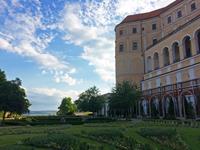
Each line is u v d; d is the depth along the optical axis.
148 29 71.00
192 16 56.84
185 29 45.16
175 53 50.25
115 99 47.25
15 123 36.34
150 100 49.62
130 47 71.94
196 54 41.16
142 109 53.25
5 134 18.00
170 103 42.16
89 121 39.97
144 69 66.06
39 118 48.25
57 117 50.53
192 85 37.47
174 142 14.55
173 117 39.16
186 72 42.97
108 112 61.78
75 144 12.94
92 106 55.16
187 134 16.34
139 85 68.06
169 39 50.53
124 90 47.44
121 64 72.25
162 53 53.47
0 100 39.69
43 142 12.78
